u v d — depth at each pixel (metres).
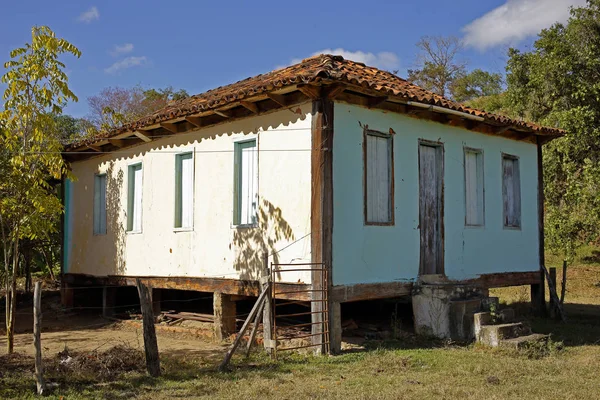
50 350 10.52
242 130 11.00
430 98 10.85
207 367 8.50
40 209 10.22
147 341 7.94
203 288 11.68
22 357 9.43
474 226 12.61
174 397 6.91
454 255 12.01
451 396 6.82
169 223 12.65
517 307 15.61
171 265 12.53
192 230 12.05
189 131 12.24
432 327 10.59
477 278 12.52
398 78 13.33
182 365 8.66
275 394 6.96
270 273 9.32
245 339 10.70
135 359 8.64
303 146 9.73
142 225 13.39
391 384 7.42
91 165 15.31
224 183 11.38
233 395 6.93
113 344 11.10
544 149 18.89
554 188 18.48
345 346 9.85
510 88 22.78
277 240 10.12
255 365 8.54
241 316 12.38
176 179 12.60
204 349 10.23
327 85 9.31
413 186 11.22
